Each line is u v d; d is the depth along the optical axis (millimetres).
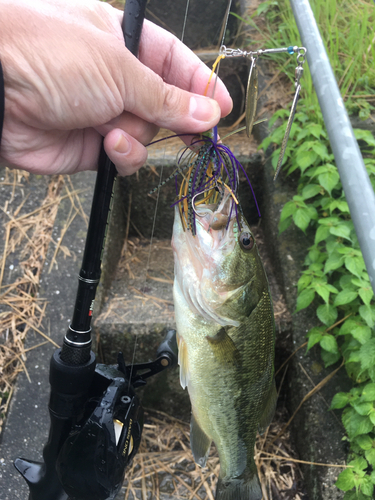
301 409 463
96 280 253
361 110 598
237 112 681
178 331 285
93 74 223
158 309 517
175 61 303
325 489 411
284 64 640
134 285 555
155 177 588
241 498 338
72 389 255
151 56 303
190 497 468
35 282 513
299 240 540
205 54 656
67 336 256
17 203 577
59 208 570
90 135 295
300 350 477
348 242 489
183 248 277
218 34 723
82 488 249
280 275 526
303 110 592
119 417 258
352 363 445
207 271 277
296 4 339
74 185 591
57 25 220
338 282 489
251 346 296
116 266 582
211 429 309
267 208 577
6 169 610
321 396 453
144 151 259
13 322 486
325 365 460
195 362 287
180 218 275
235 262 280
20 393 449
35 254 533
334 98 299
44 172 292
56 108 231
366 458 394
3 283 513
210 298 278
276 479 469
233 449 323
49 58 218
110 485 249
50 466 279
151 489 475
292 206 500
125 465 259
